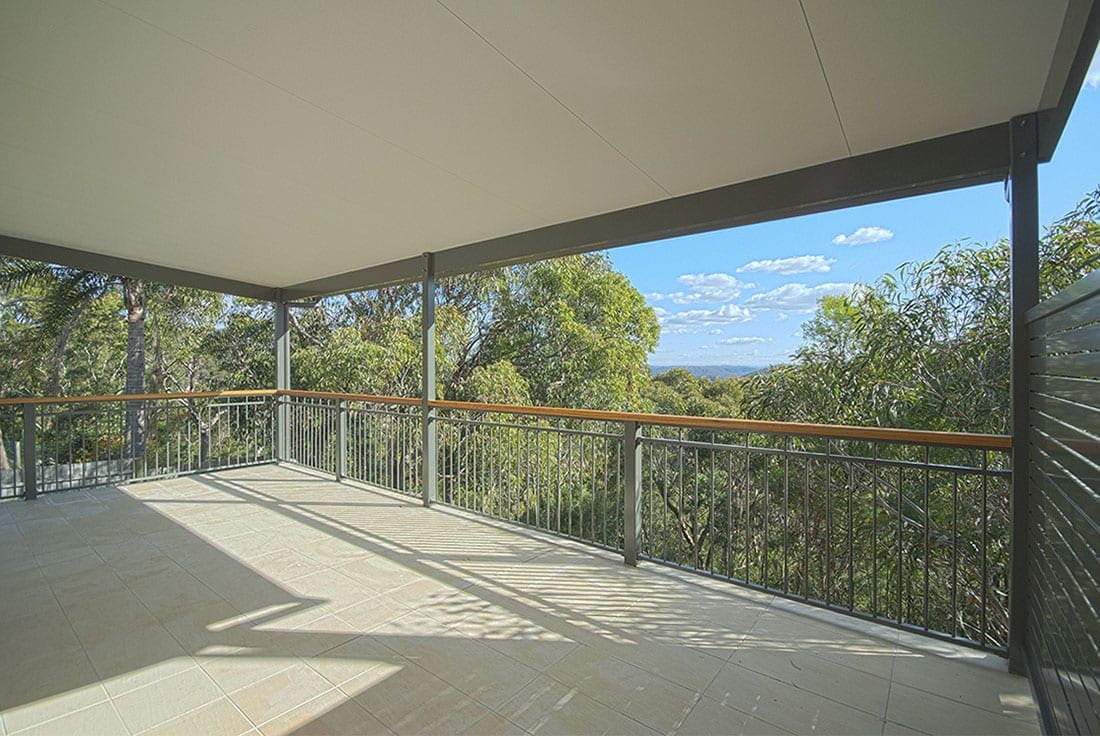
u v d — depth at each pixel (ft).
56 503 14.66
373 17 5.07
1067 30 4.80
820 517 14.66
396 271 15.67
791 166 8.23
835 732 5.75
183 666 7.00
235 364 35.60
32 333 31.04
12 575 9.86
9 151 8.31
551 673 6.88
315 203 10.53
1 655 7.22
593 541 11.36
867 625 7.96
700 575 9.82
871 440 7.72
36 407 15.53
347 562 10.58
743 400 16.76
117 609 8.57
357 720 5.99
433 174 8.95
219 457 19.71
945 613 12.90
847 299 14.60
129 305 29.48
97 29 5.29
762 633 7.81
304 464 19.57
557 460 12.09
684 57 5.54
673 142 7.51
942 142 7.07
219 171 8.99
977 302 12.30
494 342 35.68
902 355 13.00
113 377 34.24
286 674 6.85
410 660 7.18
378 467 17.02
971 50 5.19
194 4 4.90
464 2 4.82
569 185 9.27
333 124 7.29
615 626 8.05
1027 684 6.51
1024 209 6.37
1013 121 6.47
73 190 10.01
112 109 6.95
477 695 6.43
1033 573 6.26
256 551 11.16
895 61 5.44
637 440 10.32
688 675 6.82
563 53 5.57
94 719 5.98
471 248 13.56
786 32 5.05
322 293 18.44
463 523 13.06
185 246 14.12
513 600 8.93
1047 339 5.51
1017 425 6.48
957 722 5.87
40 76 6.16
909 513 13.08
